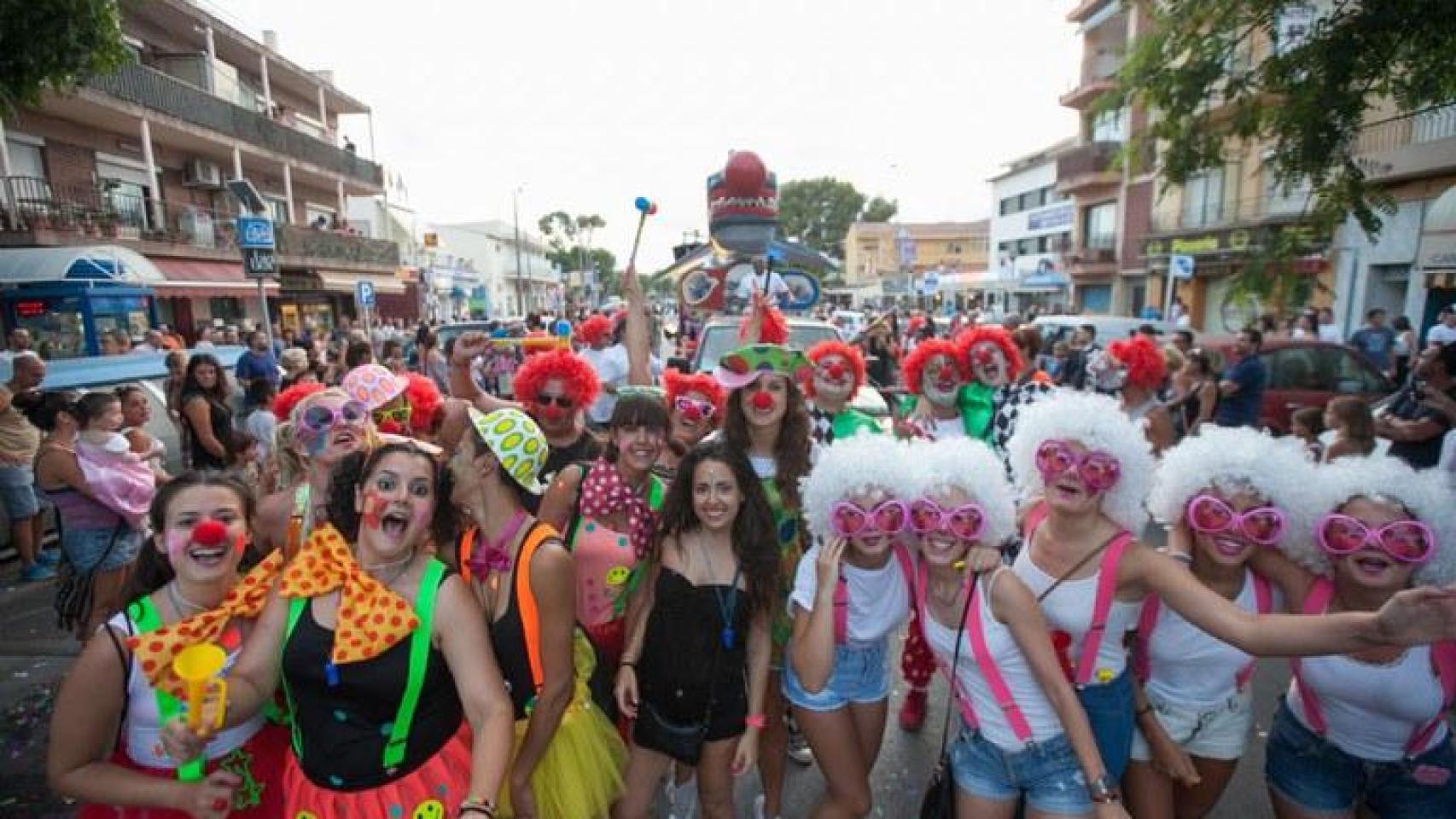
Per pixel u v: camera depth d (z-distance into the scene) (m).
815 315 14.03
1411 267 13.93
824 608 2.36
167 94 18.50
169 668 1.84
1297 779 2.28
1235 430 2.24
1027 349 5.35
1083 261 28.89
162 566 2.04
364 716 1.83
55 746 1.85
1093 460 2.09
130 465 4.32
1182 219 23.41
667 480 3.31
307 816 1.84
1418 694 2.05
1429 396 4.86
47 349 12.88
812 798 3.20
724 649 2.51
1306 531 2.14
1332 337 12.30
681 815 2.99
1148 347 5.38
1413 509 2.01
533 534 2.16
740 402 3.17
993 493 2.20
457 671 1.87
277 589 1.88
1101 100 3.97
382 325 28.19
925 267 64.38
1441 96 3.03
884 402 7.43
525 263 72.81
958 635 2.27
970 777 2.31
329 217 29.22
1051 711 2.21
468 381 4.73
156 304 15.69
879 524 2.23
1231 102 3.54
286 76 26.08
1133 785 2.39
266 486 3.10
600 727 2.48
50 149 16.72
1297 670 2.22
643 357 4.42
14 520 5.80
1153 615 2.28
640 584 2.68
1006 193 38.84
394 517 1.83
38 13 4.98
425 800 1.86
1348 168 3.17
